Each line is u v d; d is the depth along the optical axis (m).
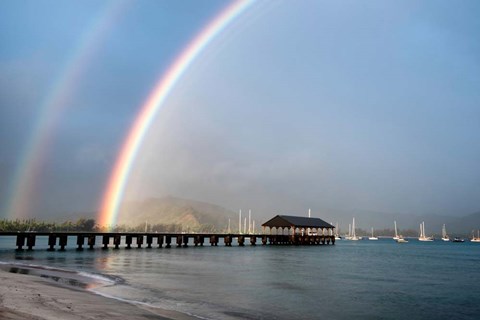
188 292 27.91
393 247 165.75
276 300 26.84
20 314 15.02
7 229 199.25
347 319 22.55
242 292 29.48
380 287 35.72
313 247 121.25
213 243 107.44
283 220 118.00
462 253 115.31
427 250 137.88
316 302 26.97
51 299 19.22
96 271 37.91
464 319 23.81
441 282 41.22
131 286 28.86
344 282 38.50
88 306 18.39
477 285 39.03
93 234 78.25
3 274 29.53
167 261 53.53
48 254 60.69
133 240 169.12
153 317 17.61
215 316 20.27
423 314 24.83
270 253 81.69
